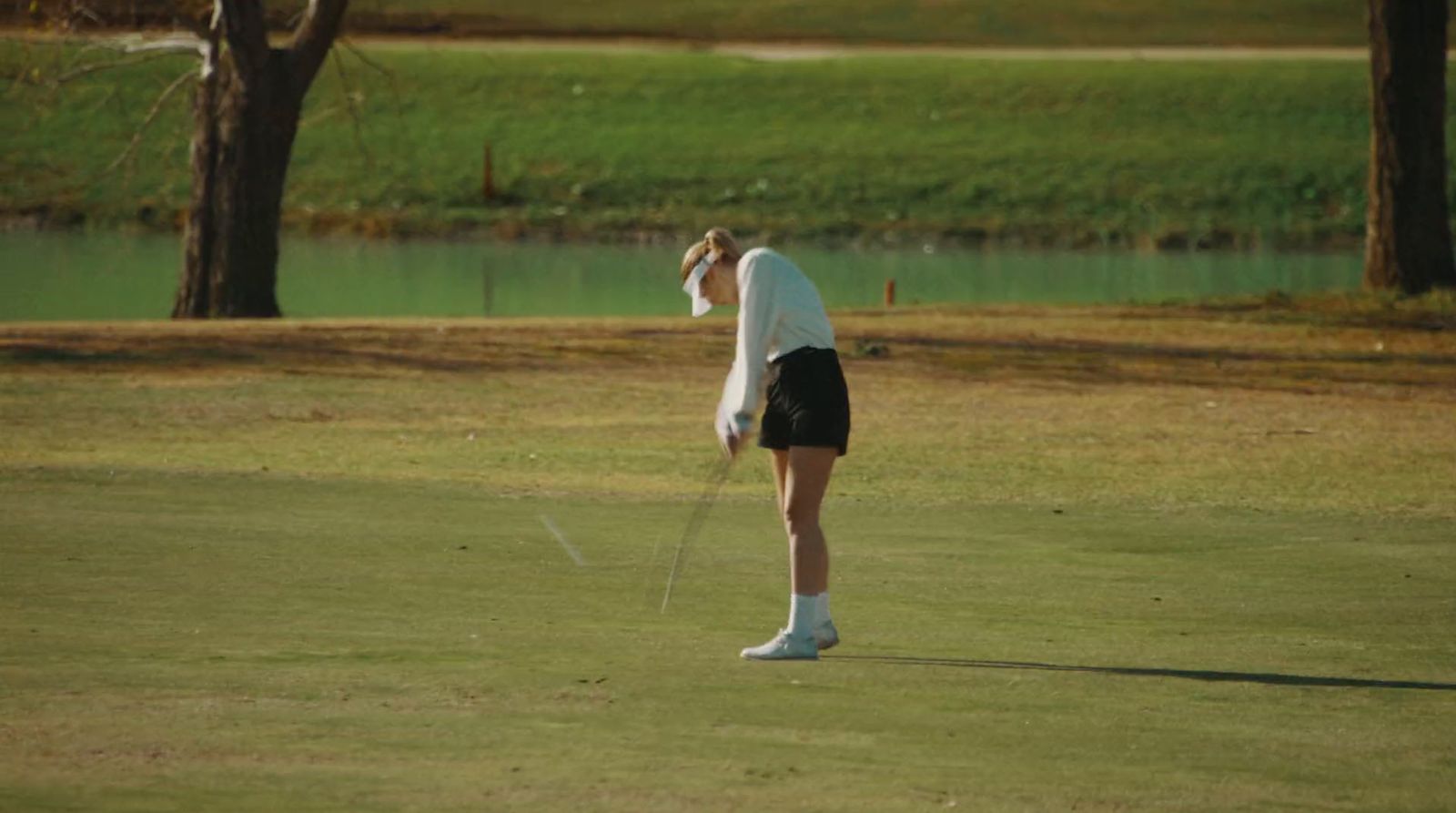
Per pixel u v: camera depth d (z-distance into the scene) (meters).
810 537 27.47
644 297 142.75
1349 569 37.66
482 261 170.75
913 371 83.25
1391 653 28.80
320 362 79.94
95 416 64.12
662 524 41.91
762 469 55.38
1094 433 65.75
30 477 46.47
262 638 27.36
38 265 154.00
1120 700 24.78
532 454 57.88
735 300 29.12
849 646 28.34
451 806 18.64
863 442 62.66
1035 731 22.80
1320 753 22.06
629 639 28.28
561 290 147.12
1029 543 40.88
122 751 20.56
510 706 23.25
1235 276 166.75
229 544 36.53
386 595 31.64
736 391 27.97
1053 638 29.55
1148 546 40.56
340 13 114.00
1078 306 112.94
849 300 143.75
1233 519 45.50
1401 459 60.22
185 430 61.75
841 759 21.03
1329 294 117.31
